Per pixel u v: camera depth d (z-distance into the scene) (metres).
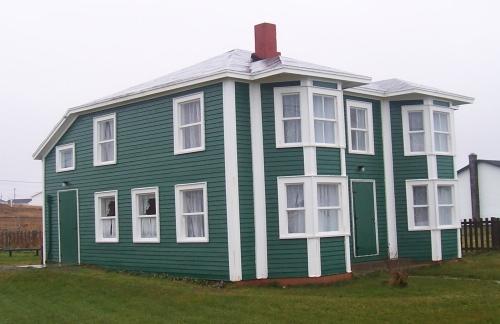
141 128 20.83
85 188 23.38
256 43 21.38
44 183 25.70
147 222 20.81
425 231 22.16
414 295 15.40
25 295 17.00
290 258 17.81
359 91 21.52
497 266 20.64
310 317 13.15
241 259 17.64
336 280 17.92
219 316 13.44
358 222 21.28
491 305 14.02
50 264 24.67
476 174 49.44
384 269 19.97
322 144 18.22
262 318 13.16
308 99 18.02
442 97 22.83
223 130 17.91
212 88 18.34
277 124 18.17
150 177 20.38
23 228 47.75
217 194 18.03
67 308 14.94
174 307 14.46
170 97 19.80
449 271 20.05
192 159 18.88
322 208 18.20
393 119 22.72
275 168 18.11
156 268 20.06
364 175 21.70
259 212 18.05
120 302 15.29
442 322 12.71
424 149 22.44
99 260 22.53
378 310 13.61
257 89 18.33
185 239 19.00
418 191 22.62
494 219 25.30
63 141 24.67
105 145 22.75
